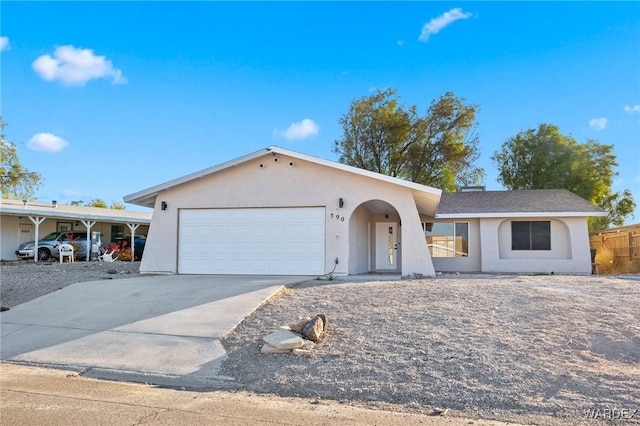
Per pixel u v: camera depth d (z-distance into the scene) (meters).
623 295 9.92
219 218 16.25
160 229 16.52
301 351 7.01
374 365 6.44
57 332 8.82
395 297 9.96
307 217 15.66
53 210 25.98
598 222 34.44
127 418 4.77
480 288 10.78
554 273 18.78
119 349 7.73
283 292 11.01
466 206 21.08
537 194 22.64
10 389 5.93
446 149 32.84
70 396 5.62
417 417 4.91
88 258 25.64
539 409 5.07
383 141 33.50
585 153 32.91
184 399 5.55
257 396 5.73
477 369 6.13
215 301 10.19
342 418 4.85
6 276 15.07
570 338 7.10
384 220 21.08
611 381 5.66
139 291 11.71
